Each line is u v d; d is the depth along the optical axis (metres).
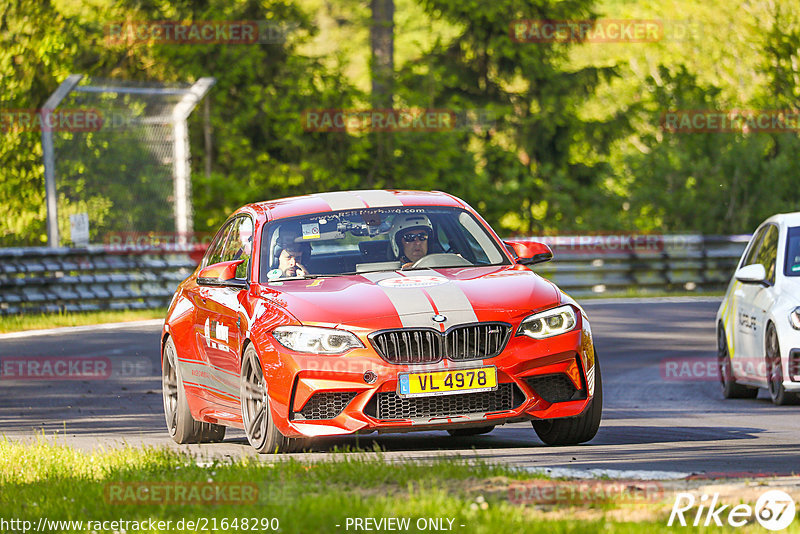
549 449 27.92
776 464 24.98
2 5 113.19
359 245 30.06
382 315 26.42
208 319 31.12
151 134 89.06
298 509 18.72
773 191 115.94
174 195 88.19
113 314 73.44
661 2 141.50
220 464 24.66
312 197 32.47
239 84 123.00
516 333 26.61
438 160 126.62
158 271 78.88
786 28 131.88
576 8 135.50
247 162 122.00
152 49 121.44
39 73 114.38
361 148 123.94
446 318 26.38
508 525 17.03
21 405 42.03
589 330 27.81
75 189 88.56
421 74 133.25
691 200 115.88
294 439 27.34
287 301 27.59
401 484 20.83
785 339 38.41
